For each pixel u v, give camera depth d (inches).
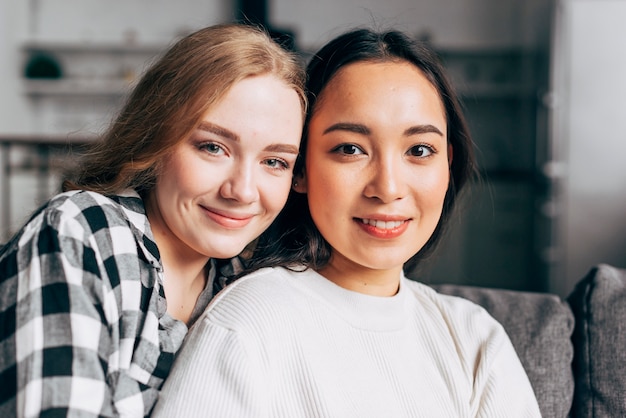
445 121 40.4
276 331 35.1
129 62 211.0
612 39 162.6
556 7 160.9
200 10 210.4
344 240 37.0
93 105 211.6
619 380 42.9
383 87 36.4
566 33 161.3
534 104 174.2
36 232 30.9
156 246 35.5
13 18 209.5
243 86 33.5
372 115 35.8
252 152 34.1
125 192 36.6
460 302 44.8
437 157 38.0
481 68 198.1
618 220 163.5
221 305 35.7
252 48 34.6
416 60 38.8
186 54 35.4
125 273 32.2
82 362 28.6
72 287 29.6
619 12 162.4
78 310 29.3
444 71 40.6
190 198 34.4
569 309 47.2
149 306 33.1
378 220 36.5
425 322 41.9
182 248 37.6
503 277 167.5
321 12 203.2
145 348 32.3
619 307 45.1
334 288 38.9
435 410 37.8
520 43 194.1
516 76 195.0
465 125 42.6
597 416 42.8
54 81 206.7
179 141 33.6
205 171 33.8
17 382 28.0
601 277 47.2
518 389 41.1
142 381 32.2
